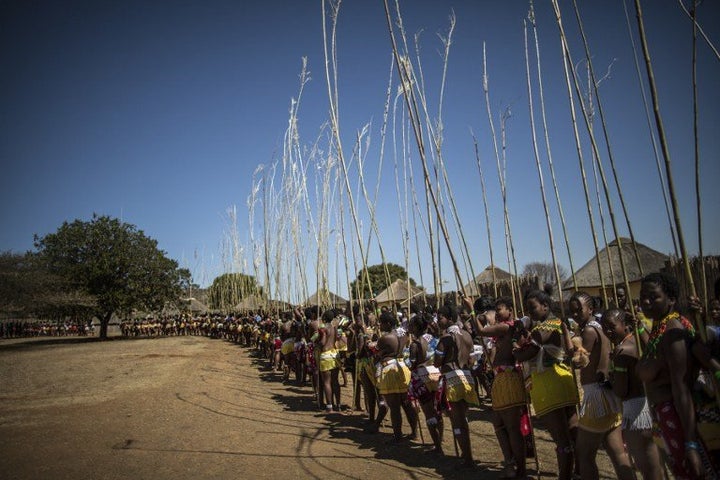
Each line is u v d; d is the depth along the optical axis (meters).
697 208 3.05
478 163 7.37
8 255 34.38
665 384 3.24
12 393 12.27
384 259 8.95
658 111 2.93
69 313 38.56
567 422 4.72
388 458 6.36
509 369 5.23
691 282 2.94
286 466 6.15
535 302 4.77
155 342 33.53
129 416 9.26
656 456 3.88
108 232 38.78
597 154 4.27
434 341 7.14
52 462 6.41
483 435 7.32
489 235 7.28
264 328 19.77
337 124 8.20
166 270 40.38
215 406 10.24
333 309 11.21
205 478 5.75
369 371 8.14
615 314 4.07
